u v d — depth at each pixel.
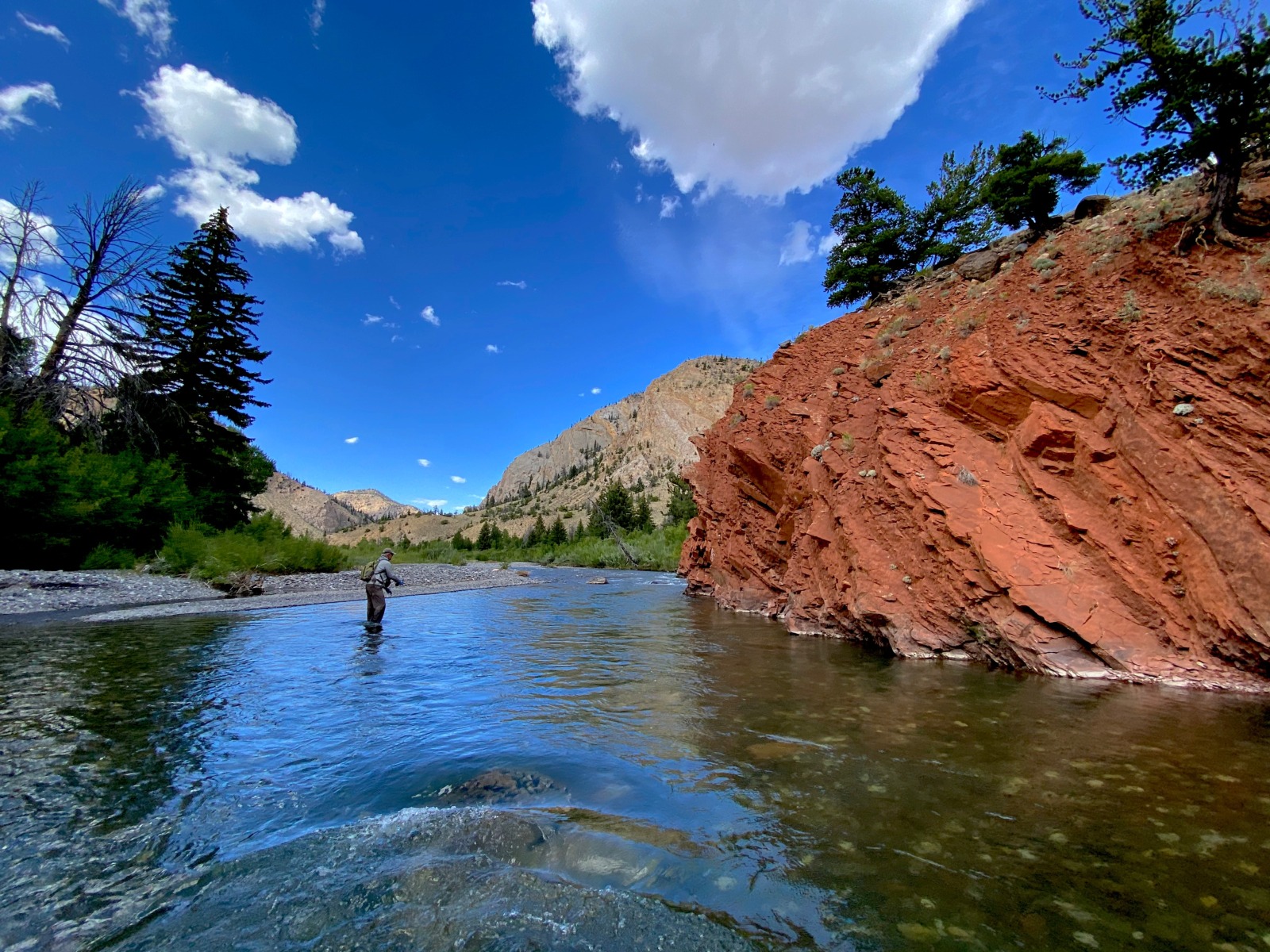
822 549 10.98
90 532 19.64
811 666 7.95
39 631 11.01
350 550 35.84
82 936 2.52
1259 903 2.58
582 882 2.96
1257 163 9.04
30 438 17.12
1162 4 8.43
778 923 2.60
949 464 9.09
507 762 4.52
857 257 18.39
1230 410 6.68
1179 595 6.66
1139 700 5.78
